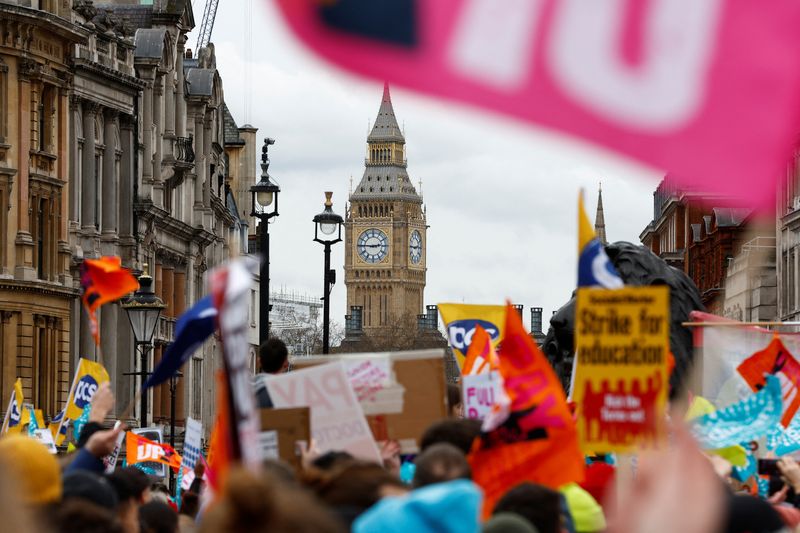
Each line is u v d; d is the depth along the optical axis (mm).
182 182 196125
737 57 10344
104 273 36844
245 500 11117
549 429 24594
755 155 10242
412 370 30109
